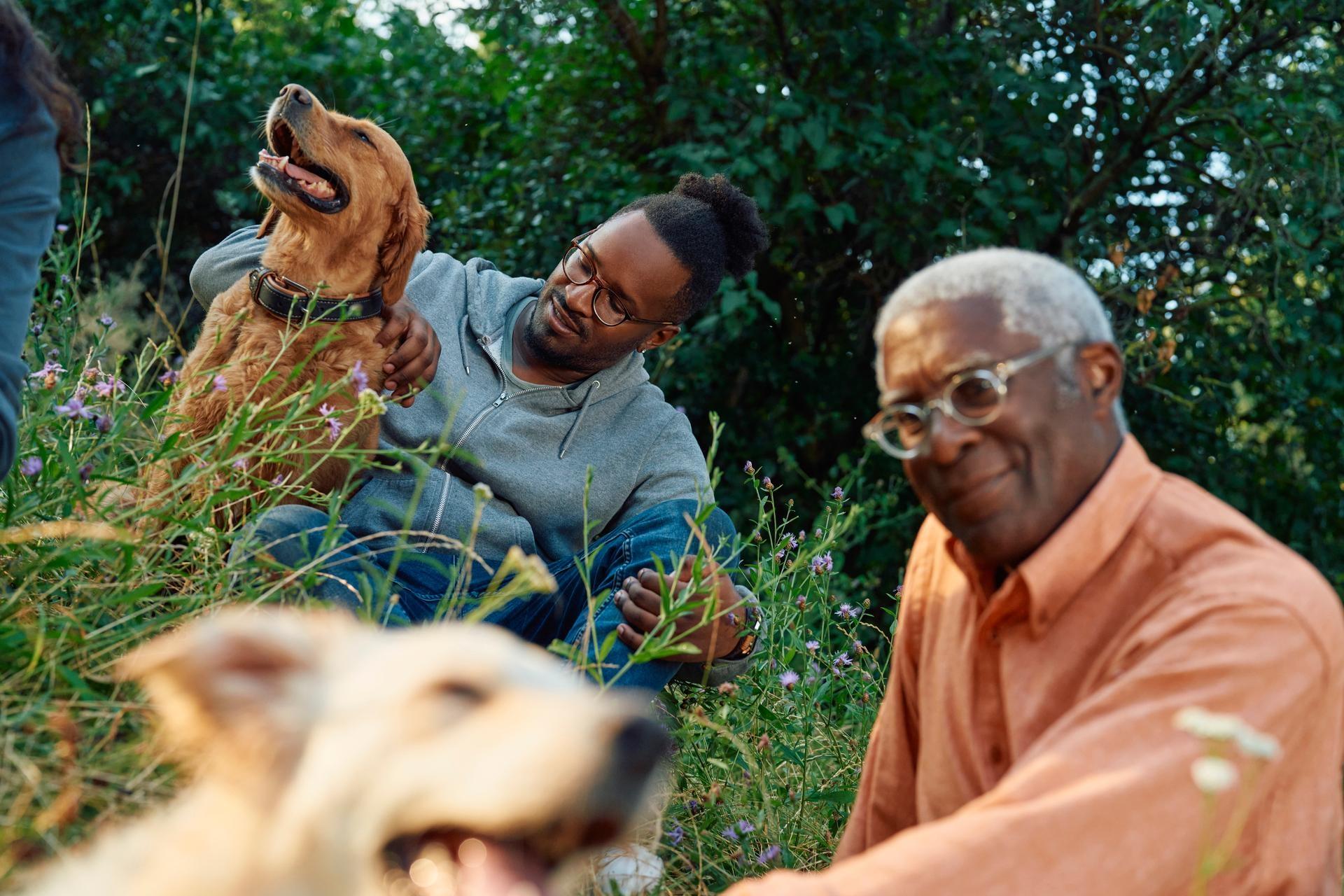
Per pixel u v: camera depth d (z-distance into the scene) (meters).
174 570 2.70
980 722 1.83
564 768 1.27
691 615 2.83
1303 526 7.44
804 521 7.23
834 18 7.24
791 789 2.91
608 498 3.38
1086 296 1.79
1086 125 7.46
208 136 8.24
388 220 3.63
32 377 3.09
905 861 1.45
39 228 2.41
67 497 2.59
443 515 3.21
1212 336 7.49
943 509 1.77
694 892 2.47
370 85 9.05
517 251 7.45
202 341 3.59
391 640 1.49
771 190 6.68
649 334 3.50
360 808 1.30
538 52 7.89
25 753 1.97
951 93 7.30
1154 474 1.80
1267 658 1.55
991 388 1.70
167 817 1.58
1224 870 1.57
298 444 3.26
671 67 7.42
